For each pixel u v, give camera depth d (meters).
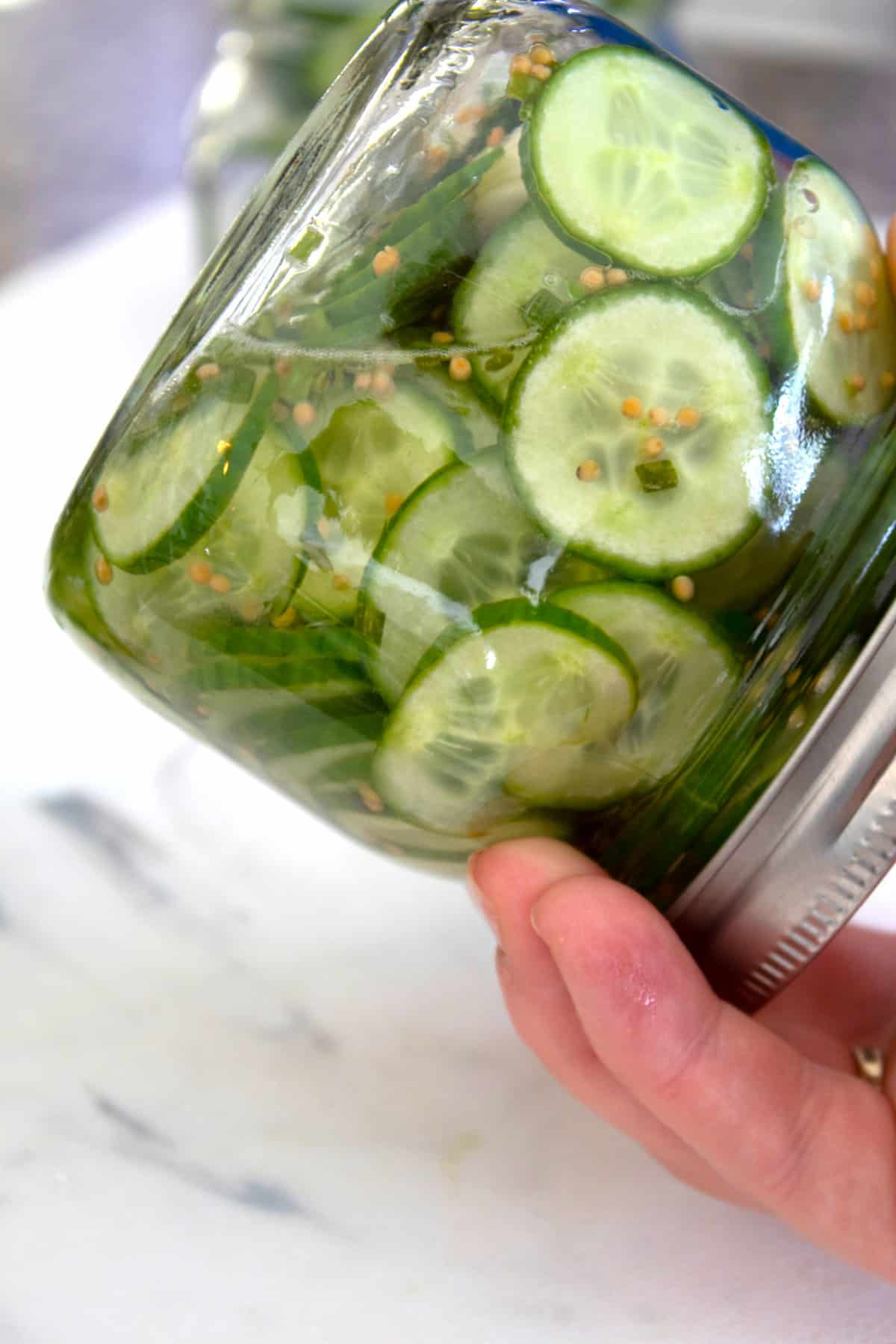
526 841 0.35
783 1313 0.35
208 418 0.32
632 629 0.32
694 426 0.32
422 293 0.32
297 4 0.69
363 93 0.34
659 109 0.33
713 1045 0.33
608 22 0.36
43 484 0.60
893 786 0.33
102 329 0.72
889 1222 0.34
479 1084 0.38
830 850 0.33
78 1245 0.35
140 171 0.88
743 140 0.34
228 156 0.71
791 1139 0.34
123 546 0.33
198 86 0.99
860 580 0.33
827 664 0.33
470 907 0.42
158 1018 0.39
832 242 0.34
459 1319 0.34
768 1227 0.36
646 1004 0.33
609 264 0.32
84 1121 0.37
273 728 0.34
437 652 0.32
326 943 0.41
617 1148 0.37
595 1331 0.34
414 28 0.35
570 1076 0.36
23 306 0.73
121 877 0.43
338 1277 0.35
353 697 0.33
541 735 0.33
